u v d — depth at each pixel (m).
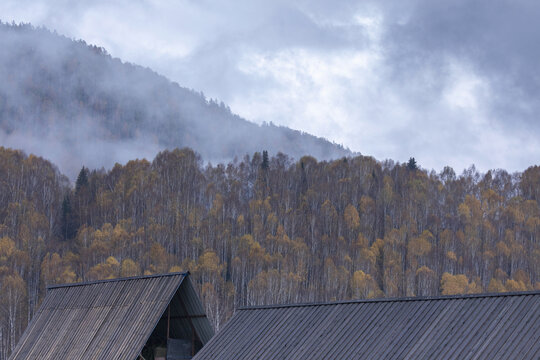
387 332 27.44
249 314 33.84
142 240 181.62
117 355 37.75
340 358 27.39
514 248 183.12
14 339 134.00
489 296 26.25
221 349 32.06
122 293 41.75
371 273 169.38
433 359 24.83
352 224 190.12
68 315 43.59
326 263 166.50
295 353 29.12
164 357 40.72
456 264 177.25
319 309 31.30
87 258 173.38
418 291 165.25
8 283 144.00
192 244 180.12
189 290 40.28
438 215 198.88
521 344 23.28
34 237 179.38
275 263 168.00
